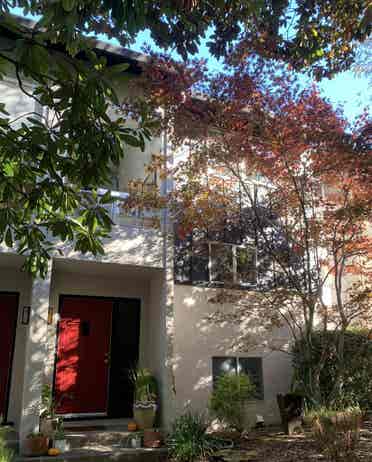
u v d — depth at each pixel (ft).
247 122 28.19
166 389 29.12
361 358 32.91
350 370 32.12
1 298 31.19
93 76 13.21
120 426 29.37
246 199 33.99
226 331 33.91
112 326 33.71
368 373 33.06
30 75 13.30
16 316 30.91
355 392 32.27
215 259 34.60
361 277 36.60
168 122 28.99
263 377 34.65
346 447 21.22
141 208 30.42
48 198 18.29
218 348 33.24
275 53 26.02
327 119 27.86
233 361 34.14
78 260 28.45
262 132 28.19
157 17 18.69
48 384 30.17
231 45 23.70
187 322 32.53
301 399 30.50
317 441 22.94
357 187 30.01
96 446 26.55
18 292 31.27
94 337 33.09
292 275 33.06
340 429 21.74
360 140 27.32
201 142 29.91
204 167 30.68
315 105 27.89
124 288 34.24
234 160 30.22
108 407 32.17
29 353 25.80
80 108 13.61
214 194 31.19
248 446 26.73
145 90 28.30
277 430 31.24
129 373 33.12
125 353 33.63
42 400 27.04
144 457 25.71
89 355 32.65
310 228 31.27
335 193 32.73
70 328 32.48
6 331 30.76
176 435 26.08
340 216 29.43
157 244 31.40
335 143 27.50
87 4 13.62
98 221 17.49
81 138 14.34
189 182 30.45
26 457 23.91
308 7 23.00
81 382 31.96
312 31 23.99
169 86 27.73
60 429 26.61
